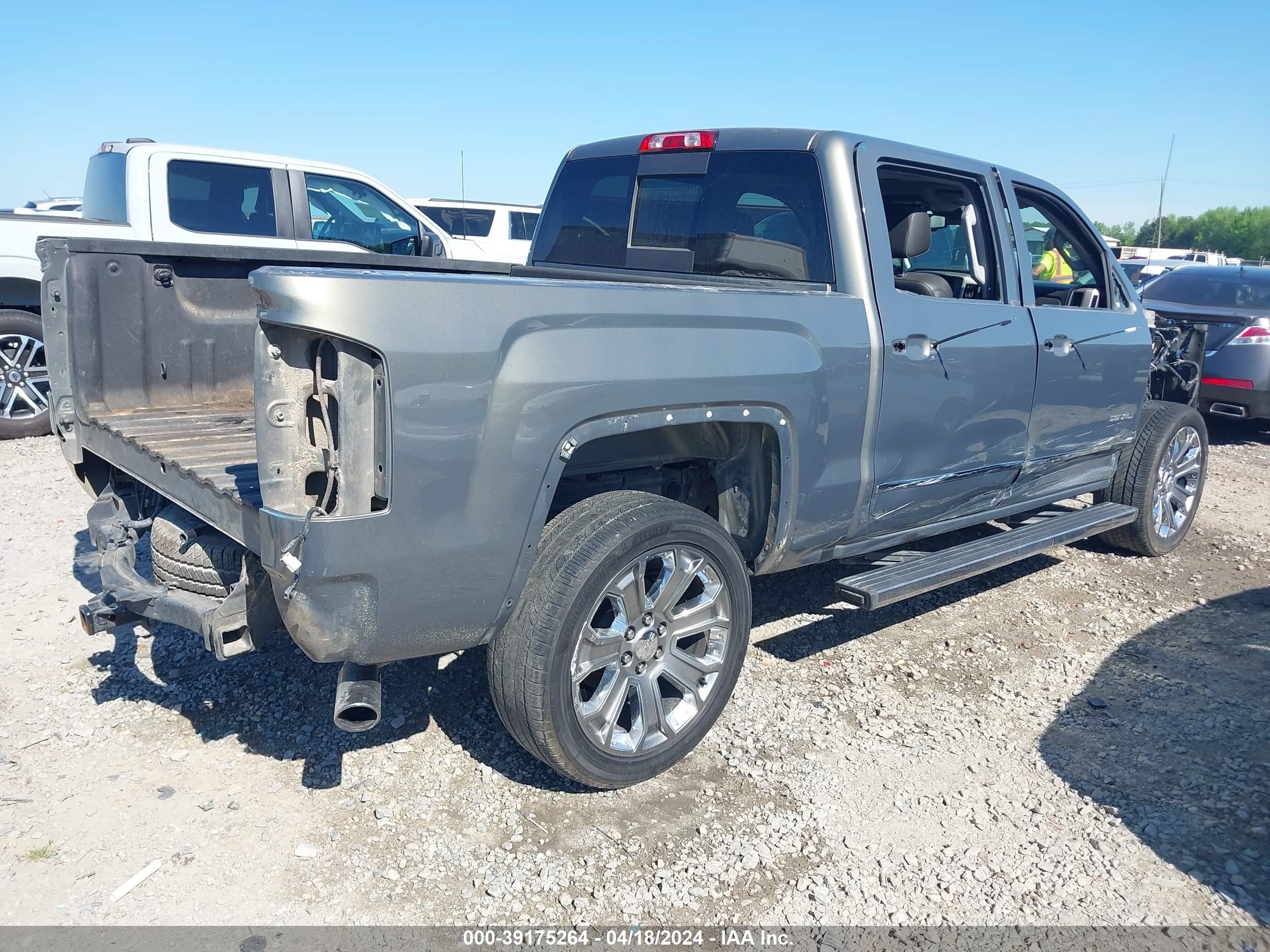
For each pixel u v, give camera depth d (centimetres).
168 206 759
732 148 400
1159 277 1087
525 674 279
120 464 347
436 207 1460
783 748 348
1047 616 487
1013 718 377
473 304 253
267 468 241
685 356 298
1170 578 554
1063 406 473
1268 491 780
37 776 314
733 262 399
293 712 359
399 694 374
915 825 305
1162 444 550
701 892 271
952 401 400
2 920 250
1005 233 436
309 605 243
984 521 470
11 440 793
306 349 241
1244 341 912
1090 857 292
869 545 402
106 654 400
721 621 330
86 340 363
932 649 440
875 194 372
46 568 497
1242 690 408
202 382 398
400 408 241
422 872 275
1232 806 321
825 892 273
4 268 761
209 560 299
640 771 310
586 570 280
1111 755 352
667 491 377
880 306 364
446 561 258
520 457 264
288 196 808
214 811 299
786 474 339
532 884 271
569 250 472
